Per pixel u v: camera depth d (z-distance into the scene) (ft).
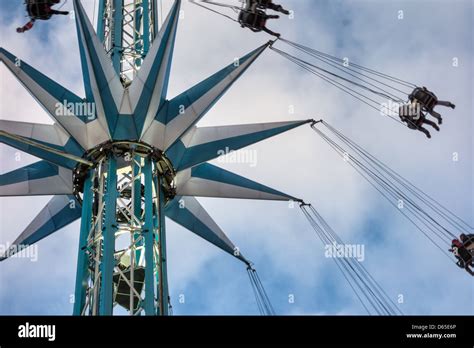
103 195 113.60
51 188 119.03
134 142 115.55
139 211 118.83
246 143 118.83
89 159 116.57
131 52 133.08
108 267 103.40
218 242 122.21
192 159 118.32
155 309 104.42
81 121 116.06
